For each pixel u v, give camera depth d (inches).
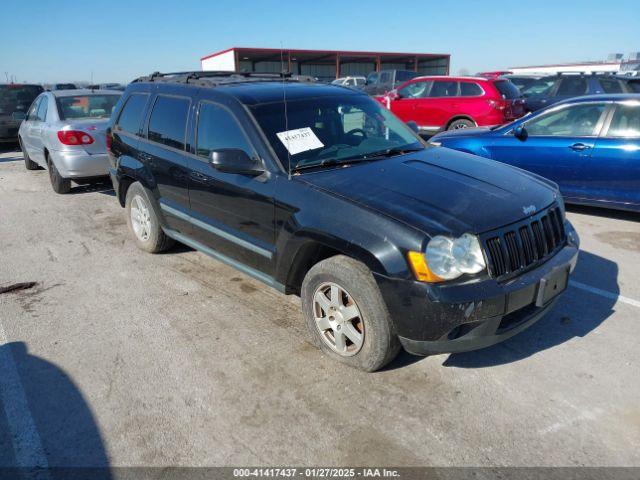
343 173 133.7
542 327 145.3
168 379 125.1
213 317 155.7
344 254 122.6
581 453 98.8
